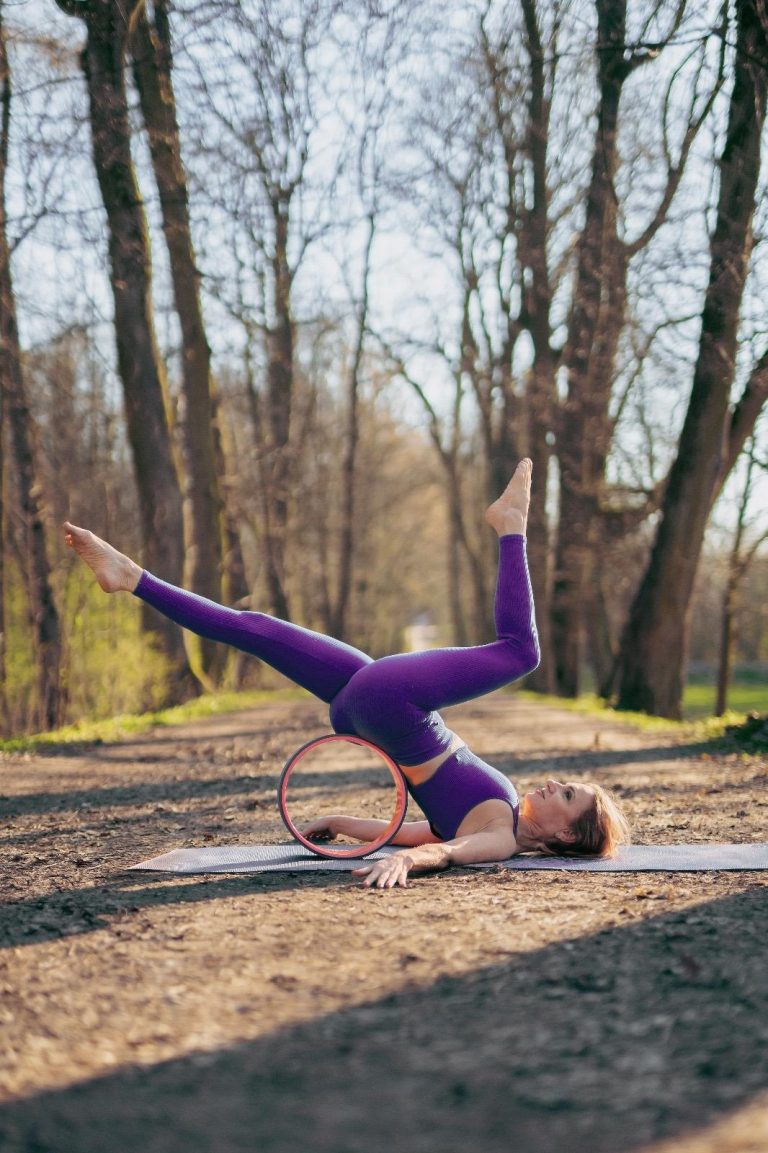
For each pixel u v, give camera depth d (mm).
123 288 17469
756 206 14805
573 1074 2596
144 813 7359
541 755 11148
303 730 15328
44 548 15211
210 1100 2506
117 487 29438
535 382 25141
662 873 4902
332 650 5438
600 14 17328
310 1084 2582
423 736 5301
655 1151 2189
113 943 3814
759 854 5289
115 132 15703
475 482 45469
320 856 5391
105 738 13875
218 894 4570
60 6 14750
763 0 13461
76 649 15828
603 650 30656
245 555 42688
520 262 24203
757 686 45844
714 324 15586
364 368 37188
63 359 25109
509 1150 2230
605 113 18828
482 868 5105
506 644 5406
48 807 7727
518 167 25375
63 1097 2533
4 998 3236
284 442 30000
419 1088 2545
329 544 43688
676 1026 2875
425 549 57281
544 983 3268
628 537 24688
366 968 3465
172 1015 3066
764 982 3207
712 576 31547
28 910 4355
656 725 15312
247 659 30625
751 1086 2473
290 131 21953
